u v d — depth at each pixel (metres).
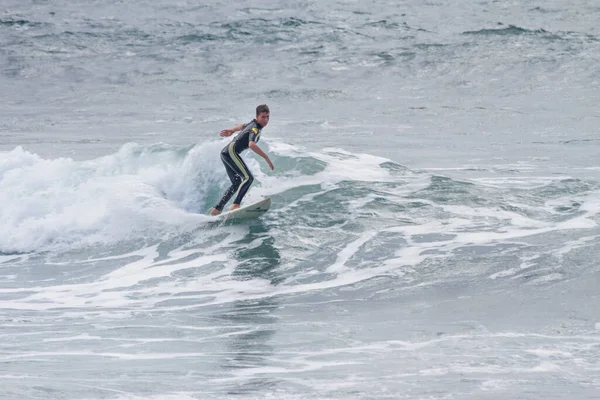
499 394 19.42
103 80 104.88
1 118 81.31
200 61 113.44
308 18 135.00
